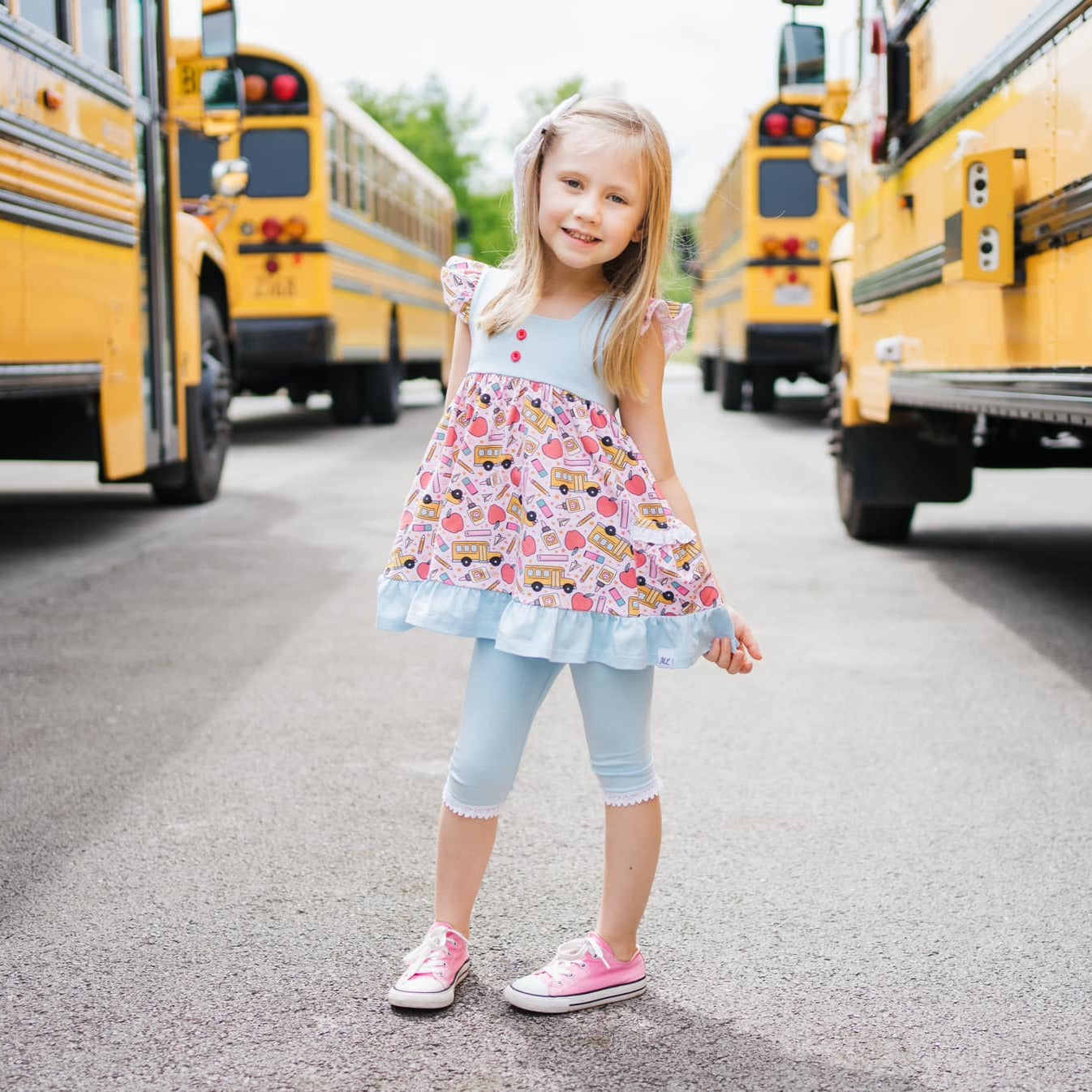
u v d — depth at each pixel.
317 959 2.51
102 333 6.07
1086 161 3.50
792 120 13.82
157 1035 2.23
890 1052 2.19
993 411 4.38
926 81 5.13
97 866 2.93
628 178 2.20
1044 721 3.99
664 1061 2.16
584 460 2.25
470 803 2.35
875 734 3.88
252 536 7.14
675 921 2.68
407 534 2.31
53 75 5.40
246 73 11.96
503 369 2.28
